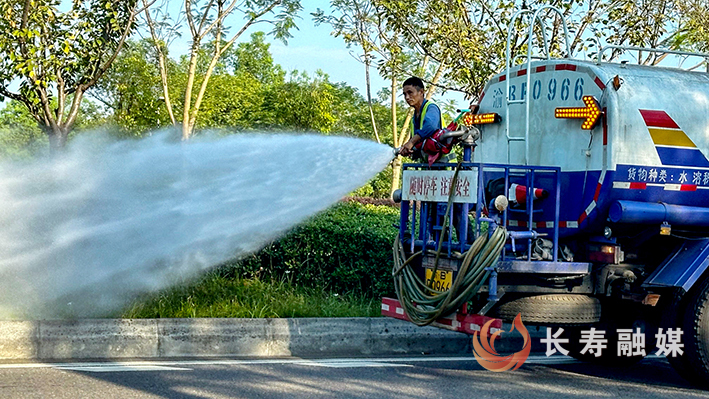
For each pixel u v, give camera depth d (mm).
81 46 12500
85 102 22203
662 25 12367
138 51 22562
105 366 6465
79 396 5418
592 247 6637
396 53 13102
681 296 6688
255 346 7461
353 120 34094
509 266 6039
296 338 7609
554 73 6961
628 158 6340
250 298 8227
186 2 17406
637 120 6387
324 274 9078
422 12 12125
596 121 6367
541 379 6801
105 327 7016
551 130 6926
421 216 6645
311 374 6500
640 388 6625
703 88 6766
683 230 6738
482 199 6094
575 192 6609
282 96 30000
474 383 6453
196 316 7590
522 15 11359
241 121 29219
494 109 7695
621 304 7133
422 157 6758
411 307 6527
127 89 22906
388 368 6930
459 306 6070
